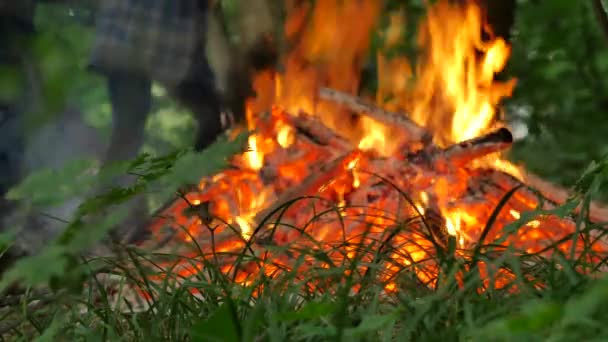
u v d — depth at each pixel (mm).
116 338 2816
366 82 8109
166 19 7137
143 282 3398
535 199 4996
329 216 4859
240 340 2170
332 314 2508
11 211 5066
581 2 9445
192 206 3516
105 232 1979
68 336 2891
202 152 2166
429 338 2379
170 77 7262
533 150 9219
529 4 9625
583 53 9633
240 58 7562
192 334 2160
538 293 2693
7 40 5172
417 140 5184
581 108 9516
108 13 6828
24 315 3033
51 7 5918
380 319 2182
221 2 7582
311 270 3008
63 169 2279
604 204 4953
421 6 8430
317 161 5262
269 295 2902
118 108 7215
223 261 4367
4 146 6301
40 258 1930
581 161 8930
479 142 5051
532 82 9617
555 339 1832
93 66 6840
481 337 1901
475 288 2732
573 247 2904
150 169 2262
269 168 5246
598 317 1883
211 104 7609
